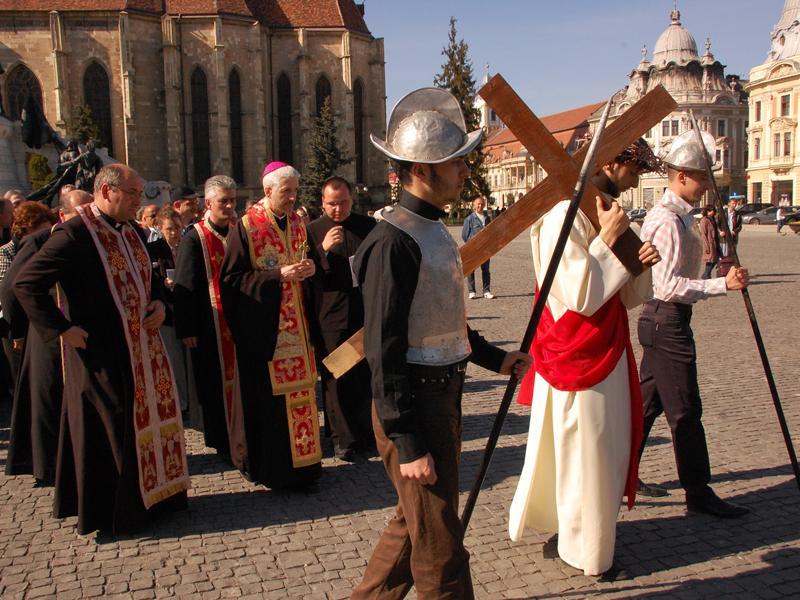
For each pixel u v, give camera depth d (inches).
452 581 106.3
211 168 2113.7
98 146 1740.9
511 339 432.8
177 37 2054.6
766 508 184.1
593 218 127.1
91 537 176.4
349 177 2258.9
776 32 2810.0
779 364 348.2
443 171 104.9
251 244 211.3
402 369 100.7
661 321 175.6
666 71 2960.1
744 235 1641.2
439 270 105.2
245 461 207.3
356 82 2320.4
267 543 171.3
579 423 146.4
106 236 178.2
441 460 106.5
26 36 1979.6
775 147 2738.7
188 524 183.8
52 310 166.6
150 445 181.9
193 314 228.7
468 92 2519.7
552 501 158.6
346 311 236.1
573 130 3412.9
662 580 149.1
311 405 208.4
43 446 215.0
